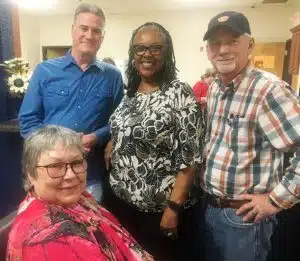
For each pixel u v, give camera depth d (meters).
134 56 1.45
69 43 8.03
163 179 1.42
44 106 1.90
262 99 1.17
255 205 1.19
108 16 7.66
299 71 4.64
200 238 1.53
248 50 1.25
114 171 1.54
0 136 2.67
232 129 1.25
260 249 1.27
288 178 1.14
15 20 2.94
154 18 7.46
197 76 7.52
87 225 0.98
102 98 1.89
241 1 6.34
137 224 1.57
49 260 0.83
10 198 2.83
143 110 1.41
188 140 1.34
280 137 1.13
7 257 0.94
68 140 1.05
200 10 7.20
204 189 1.39
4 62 2.67
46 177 1.00
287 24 6.87
